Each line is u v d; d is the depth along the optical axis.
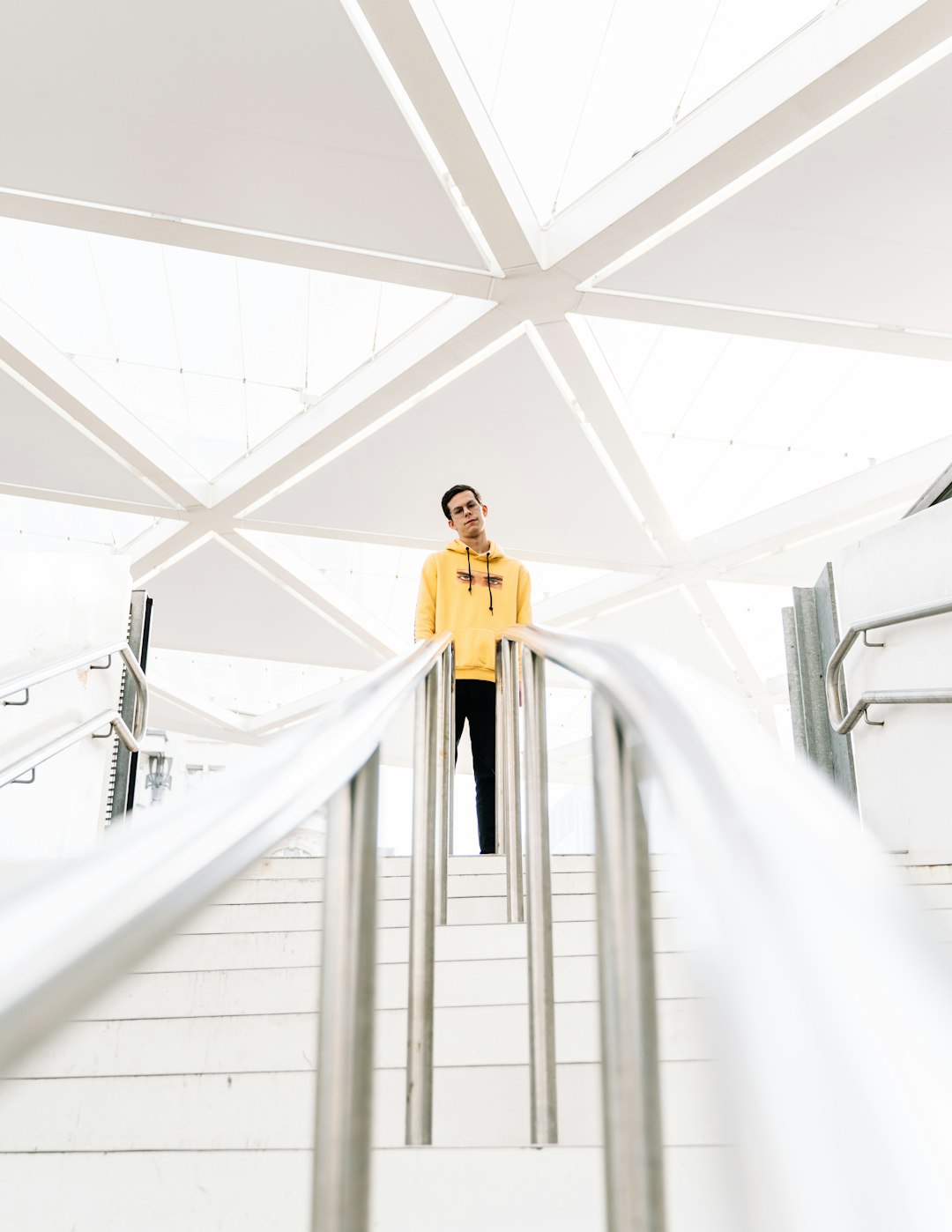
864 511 14.28
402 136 7.98
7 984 0.36
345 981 1.06
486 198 8.76
